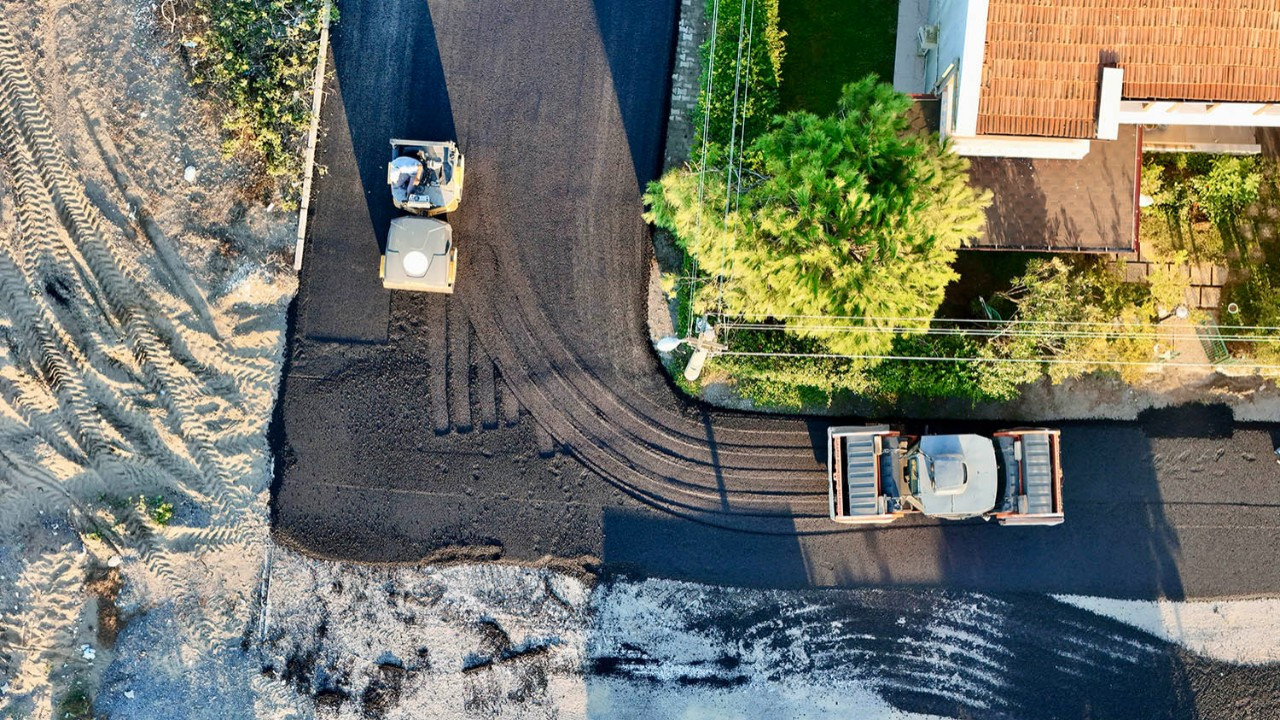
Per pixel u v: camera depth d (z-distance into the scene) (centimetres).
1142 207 2609
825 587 2638
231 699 2612
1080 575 2611
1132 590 2609
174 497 2608
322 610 2620
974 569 2622
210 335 2614
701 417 2644
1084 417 2614
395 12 2638
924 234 2259
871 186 2311
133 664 2616
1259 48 2155
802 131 2311
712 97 2517
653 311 2633
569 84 2638
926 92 2589
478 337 2642
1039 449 2491
